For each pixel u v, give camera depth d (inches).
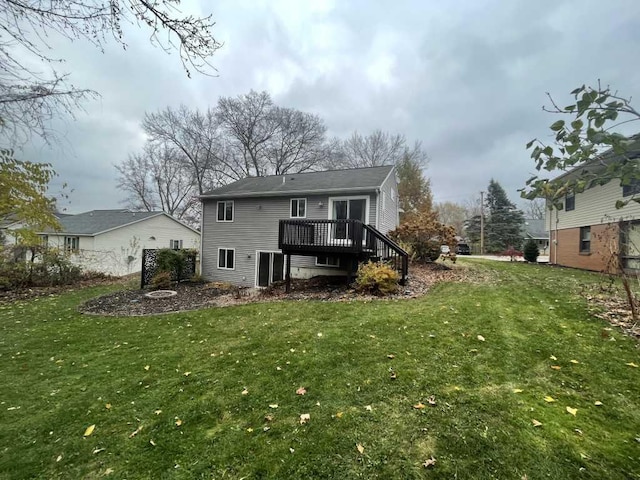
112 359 200.8
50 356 209.6
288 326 242.7
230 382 157.5
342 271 479.8
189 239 1028.5
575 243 514.6
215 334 241.6
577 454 93.4
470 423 110.3
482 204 1270.9
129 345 228.4
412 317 233.1
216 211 612.1
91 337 250.1
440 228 516.4
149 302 389.4
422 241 523.8
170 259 557.3
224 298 400.2
